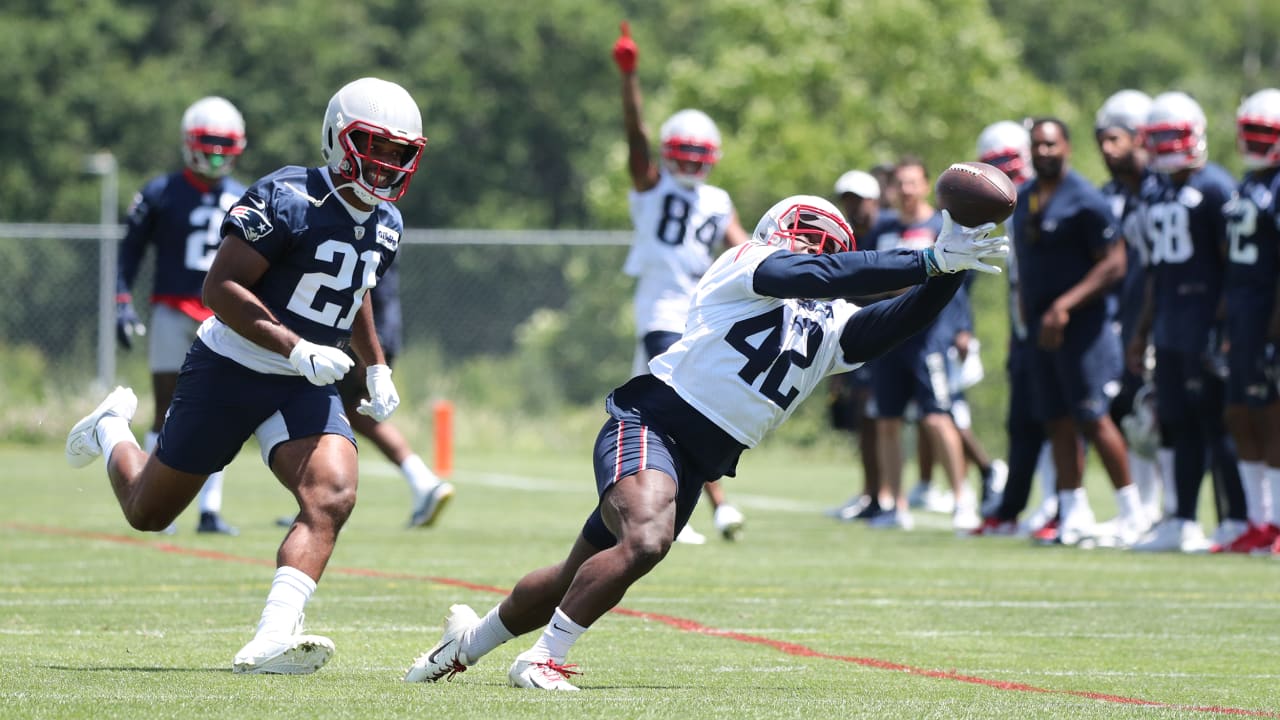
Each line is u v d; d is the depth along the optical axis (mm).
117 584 28234
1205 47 184000
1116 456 38250
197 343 19234
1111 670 20172
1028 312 37906
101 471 63719
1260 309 35188
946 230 16172
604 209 117562
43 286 100188
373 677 18266
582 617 17031
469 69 164250
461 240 83000
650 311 37094
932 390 42812
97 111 150875
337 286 18828
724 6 118750
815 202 17953
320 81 155250
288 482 18828
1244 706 17391
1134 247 39312
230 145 36688
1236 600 27953
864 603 27094
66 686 16891
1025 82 117438
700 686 18109
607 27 168375
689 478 17781
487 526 42344
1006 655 21406
